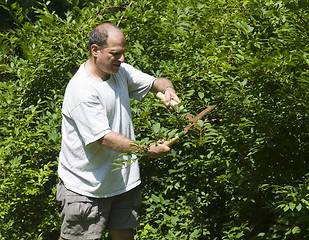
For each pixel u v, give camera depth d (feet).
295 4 15.98
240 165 18.40
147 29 23.15
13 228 21.22
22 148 21.06
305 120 16.97
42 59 22.02
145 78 17.40
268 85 16.89
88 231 16.67
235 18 19.43
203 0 22.15
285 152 17.70
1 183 20.27
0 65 22.33
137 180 16.90
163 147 15.17
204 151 20.02
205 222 19.27
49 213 21.24
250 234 18.84
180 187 20.42
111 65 15.52
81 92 15.56
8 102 20.81
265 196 18.58
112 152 16.15
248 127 18.45
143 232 19.92
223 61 17.74
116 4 23.80
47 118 21.62
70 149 16.33
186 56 20.59
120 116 16.33
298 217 16.14
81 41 22.62
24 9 35.70
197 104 19.90
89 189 16.28
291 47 15.88
